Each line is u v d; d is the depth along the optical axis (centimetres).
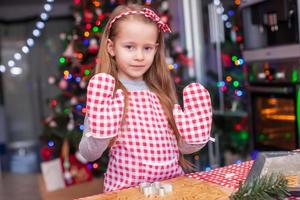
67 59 341
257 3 253
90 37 322
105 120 98
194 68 357
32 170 500
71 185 314
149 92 122
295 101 230
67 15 692
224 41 337
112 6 325
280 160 106
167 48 340
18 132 716
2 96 699
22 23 703
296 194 89
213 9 338
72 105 340
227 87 340
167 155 117
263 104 263
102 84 99
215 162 320
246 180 96
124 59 114
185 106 112
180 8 374
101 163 314
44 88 711
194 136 110
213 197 90
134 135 114
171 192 95
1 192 405
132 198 93
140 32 111
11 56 704
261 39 264
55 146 349
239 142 343
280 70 242
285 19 231
